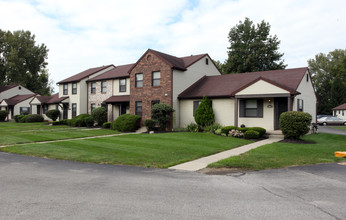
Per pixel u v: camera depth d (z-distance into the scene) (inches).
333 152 437.1
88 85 1219.2
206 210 184.7
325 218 170.1
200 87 892.6
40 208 188.9
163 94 845.8
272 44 1462.8
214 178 280.7
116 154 424.5
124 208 189.0
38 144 538.3
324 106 1861.5
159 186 248.4
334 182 261.0
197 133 713.0
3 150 475.5
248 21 1536.7
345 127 1205.7
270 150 453.4
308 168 327.0
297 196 216.4
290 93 632.4
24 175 293.6
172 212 181.0
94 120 997.2
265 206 192.5
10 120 1555.1
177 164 357.7
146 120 787.4
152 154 422.9
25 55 1836.9
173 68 831.7
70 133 747.4
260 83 674.8
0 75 1877.5
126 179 275.9
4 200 207.3
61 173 304.2
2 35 1839.3
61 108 1304.1
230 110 778.2
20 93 1796.3
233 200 206.5
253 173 303.6
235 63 1497.3
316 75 2294.5
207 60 1015.6
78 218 170.6
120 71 1158.3
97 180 271.4
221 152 450.6
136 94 921.5
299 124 564.1
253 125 738.8
